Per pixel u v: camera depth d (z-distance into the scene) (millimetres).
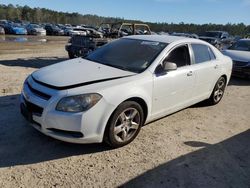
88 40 10648
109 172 3498
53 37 35375
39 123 3711
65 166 3551
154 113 4559
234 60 9773
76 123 3527
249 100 7293
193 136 4734
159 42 4984
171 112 5023
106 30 15391
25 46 19391
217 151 4273
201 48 5676
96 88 3682
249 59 9609
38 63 11531
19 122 4668
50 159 3672
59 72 4109
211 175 3629
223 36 23109
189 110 6047
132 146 4191
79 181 3277
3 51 15203
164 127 4992
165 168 3686
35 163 3559
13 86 6871
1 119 4750
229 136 4875
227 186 3436
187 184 3395
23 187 3092
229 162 3984
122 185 3268
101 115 3654
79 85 3715
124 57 4734
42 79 3908
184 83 4996
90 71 4160
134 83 4039
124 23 13023
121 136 4047
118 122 3945
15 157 3650
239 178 3619
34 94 3785
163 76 4496
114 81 3916
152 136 4582
